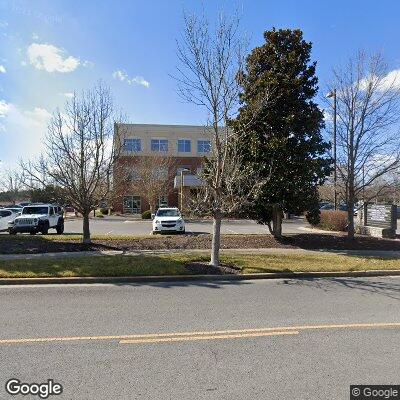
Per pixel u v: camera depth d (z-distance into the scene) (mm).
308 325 6199
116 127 16484
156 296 8250
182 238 17641
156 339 5516
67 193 15164
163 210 24312
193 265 11164
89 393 3932
